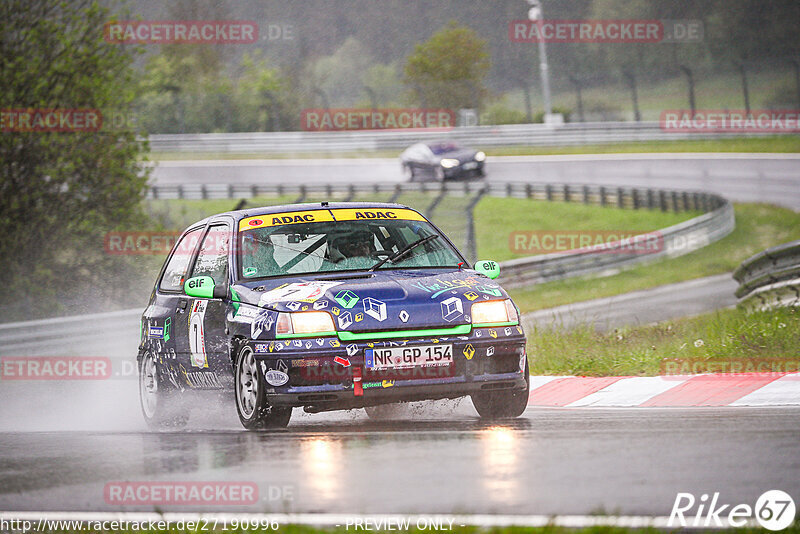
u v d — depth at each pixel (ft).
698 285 250.98
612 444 52.95
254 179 499.10
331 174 499.51
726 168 460.55
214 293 72.43
